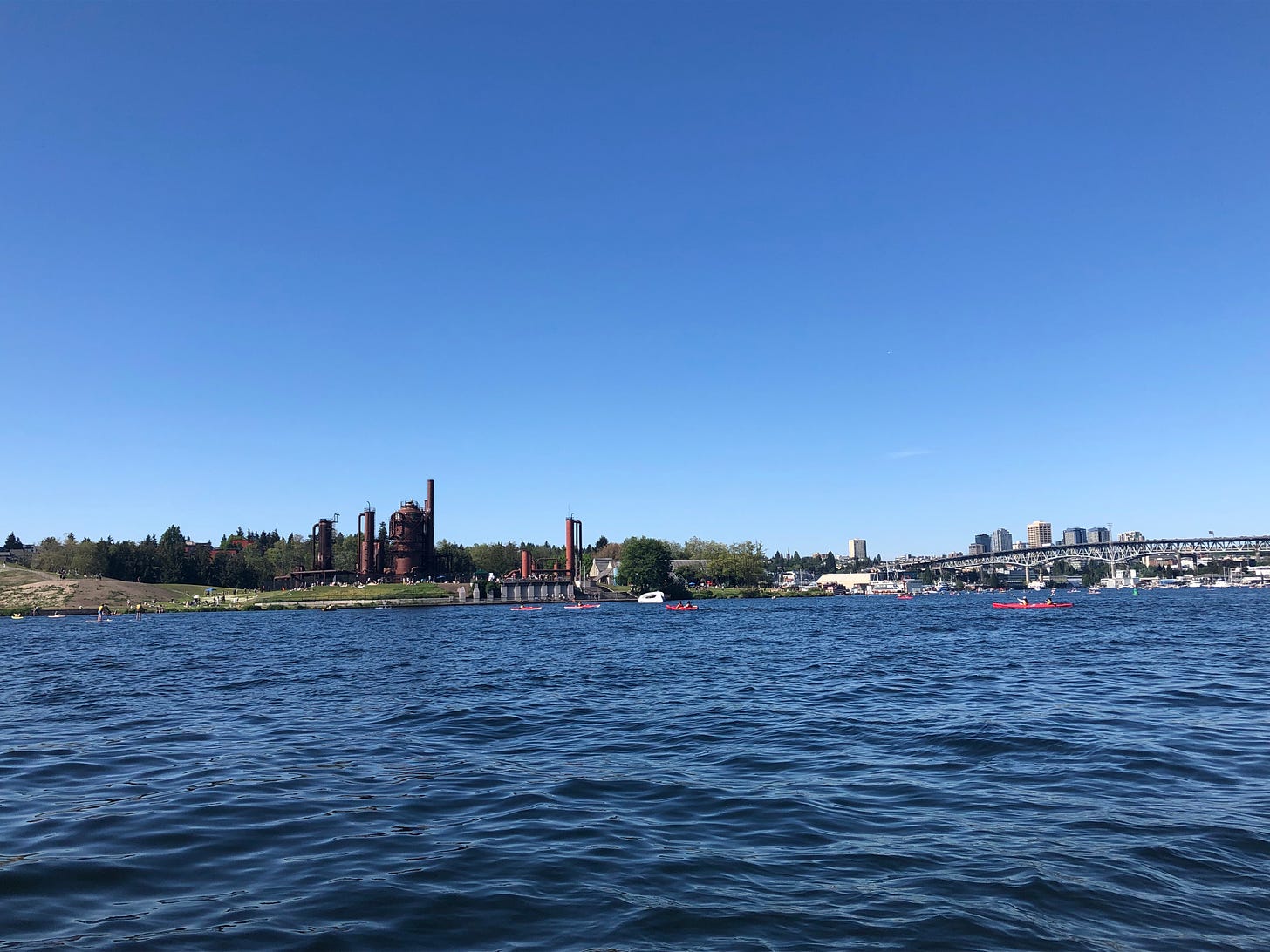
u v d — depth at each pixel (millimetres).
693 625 95938
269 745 21797
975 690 31828
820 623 95375
